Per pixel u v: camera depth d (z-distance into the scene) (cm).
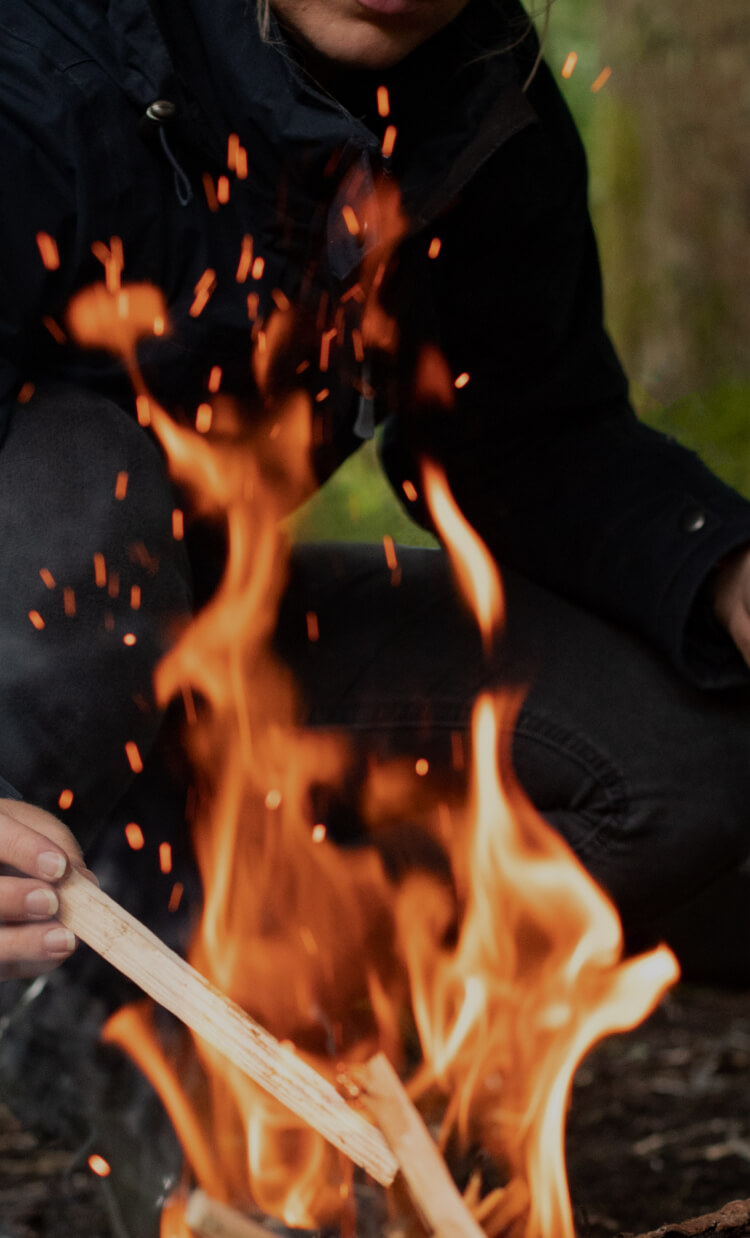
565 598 226
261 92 199
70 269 199
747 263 485
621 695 218
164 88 198
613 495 222
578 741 217
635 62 504
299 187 202
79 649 196
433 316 219
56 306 200
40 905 180
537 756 218
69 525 196
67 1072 212
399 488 235
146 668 199
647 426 231
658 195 502
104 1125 210
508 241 221
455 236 220
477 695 220
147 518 199
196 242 202
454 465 229
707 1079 250
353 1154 178
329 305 208
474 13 212
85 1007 212
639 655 220
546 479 226
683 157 494
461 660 221
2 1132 233
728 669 217
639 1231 216
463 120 208
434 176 208
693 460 224
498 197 219
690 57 489
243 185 202
